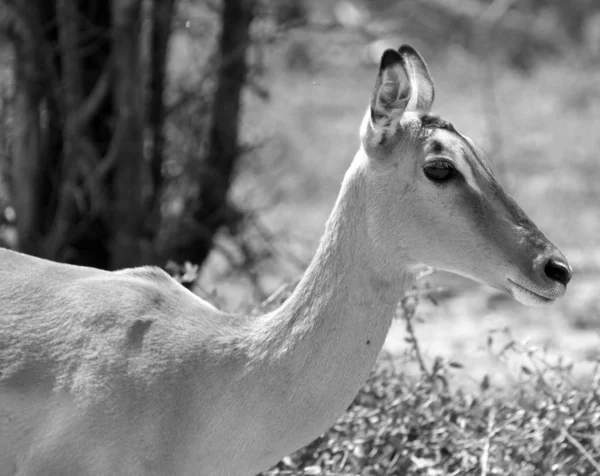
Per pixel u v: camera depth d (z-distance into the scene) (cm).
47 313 672
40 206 1272
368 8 3391
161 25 1330
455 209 640
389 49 635
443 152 641
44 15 1252
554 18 4116
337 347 657
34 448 653
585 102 3384
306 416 661
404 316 938
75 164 1208
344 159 2638
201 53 1672
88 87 1273
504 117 3136
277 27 1418
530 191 2472
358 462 862
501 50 3859
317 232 2023
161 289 699
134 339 665
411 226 648
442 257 650
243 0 1345
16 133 1247
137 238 1242
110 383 652
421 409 902
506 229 639
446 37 3766
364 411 897
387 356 977
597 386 913
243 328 681
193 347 668
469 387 1148
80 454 648
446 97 3381
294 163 2545
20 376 656
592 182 2544
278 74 3453
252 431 661
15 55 1236
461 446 877
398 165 647
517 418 897
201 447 661
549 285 633
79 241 1262
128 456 651
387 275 659
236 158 1387
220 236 1548
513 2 3803
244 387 661
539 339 1497
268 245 1570
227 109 1364
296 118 2997
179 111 1378
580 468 867
